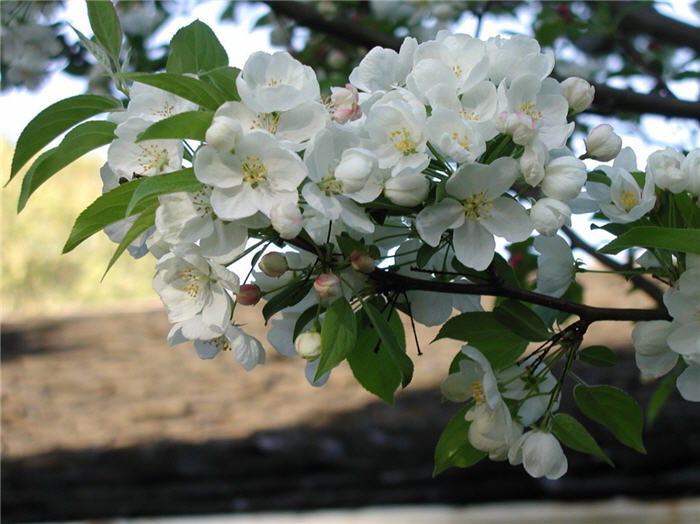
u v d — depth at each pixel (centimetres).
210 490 197
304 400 234
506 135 63
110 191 61
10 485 210
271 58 61
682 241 61
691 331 64
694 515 176
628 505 181
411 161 61
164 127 60
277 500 192
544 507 185
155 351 295
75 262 770
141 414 239
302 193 60
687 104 109
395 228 65
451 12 135
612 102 110
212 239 61
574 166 62
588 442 67
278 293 65
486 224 62
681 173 65
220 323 63
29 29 131
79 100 66
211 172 59
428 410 216
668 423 185
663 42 137
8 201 760
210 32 66
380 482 191
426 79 63
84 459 216
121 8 140
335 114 62
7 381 277
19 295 759
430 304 67
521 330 66
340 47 146
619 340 231
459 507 189
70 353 302
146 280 780
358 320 65
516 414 67
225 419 228
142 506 198
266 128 61
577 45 143
